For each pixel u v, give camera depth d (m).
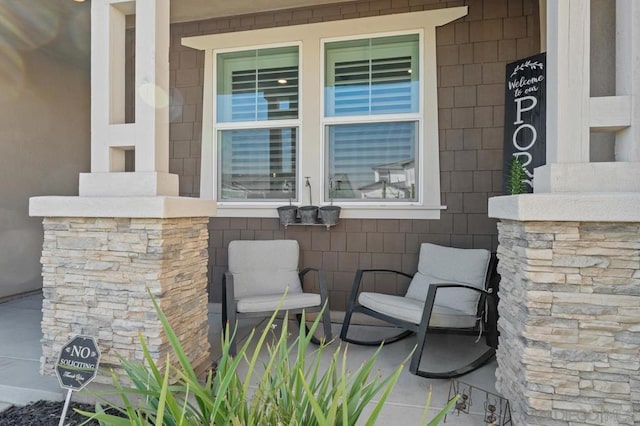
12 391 2.41
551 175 1.92
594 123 1.91
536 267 1.81
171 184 2.54
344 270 4.03
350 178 4.09
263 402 1.27
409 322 2.85
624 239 1.72
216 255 4.34
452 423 2.10
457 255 3.38
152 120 2.43
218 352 3.14
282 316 4.14
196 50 4.41
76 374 1.99
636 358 1.71
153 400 1.36
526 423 1.83
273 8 4.14
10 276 4.95
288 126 4.23
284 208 3.99
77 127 5.98
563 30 1.93
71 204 2.36
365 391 1.34
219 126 4.39
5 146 4.89
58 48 5.32
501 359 2.26
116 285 2.32
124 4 2.51
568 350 1.78
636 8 1.88
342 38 4.05
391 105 3.98
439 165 3.83
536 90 3.35
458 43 3.78
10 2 4.18
